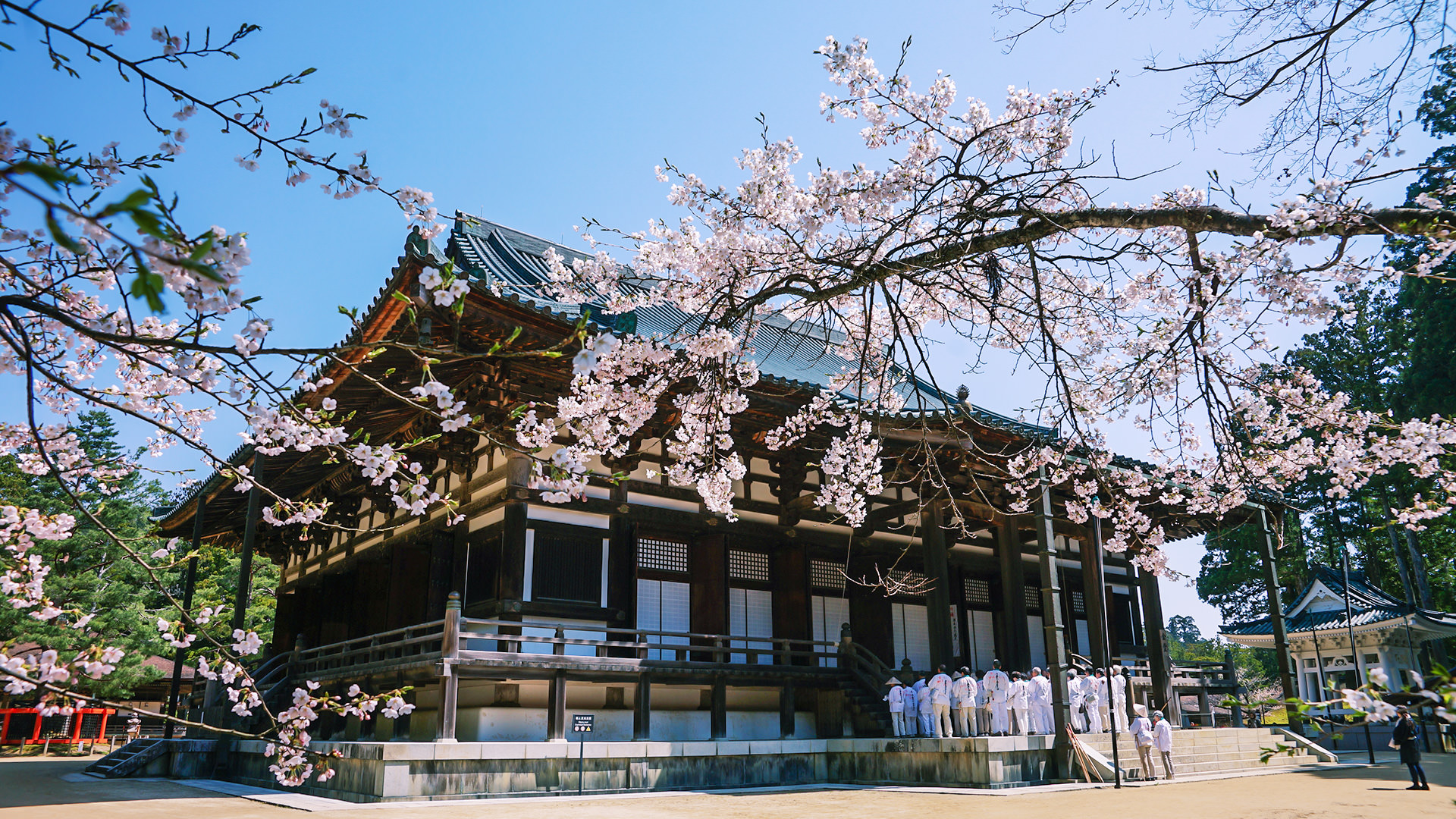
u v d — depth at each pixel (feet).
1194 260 22.06
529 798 45.60
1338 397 30.04
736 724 60.95
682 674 54.75
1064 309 29.63
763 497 66.64
